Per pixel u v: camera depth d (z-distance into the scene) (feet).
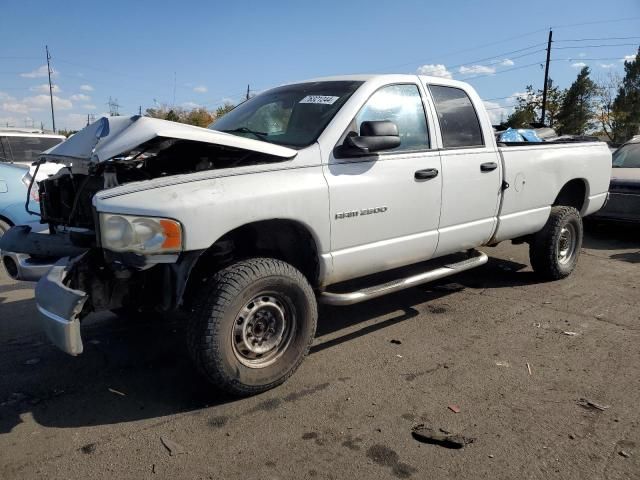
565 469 8.94
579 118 170.71
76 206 12.10
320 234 11.99
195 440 9.85
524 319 15.97
